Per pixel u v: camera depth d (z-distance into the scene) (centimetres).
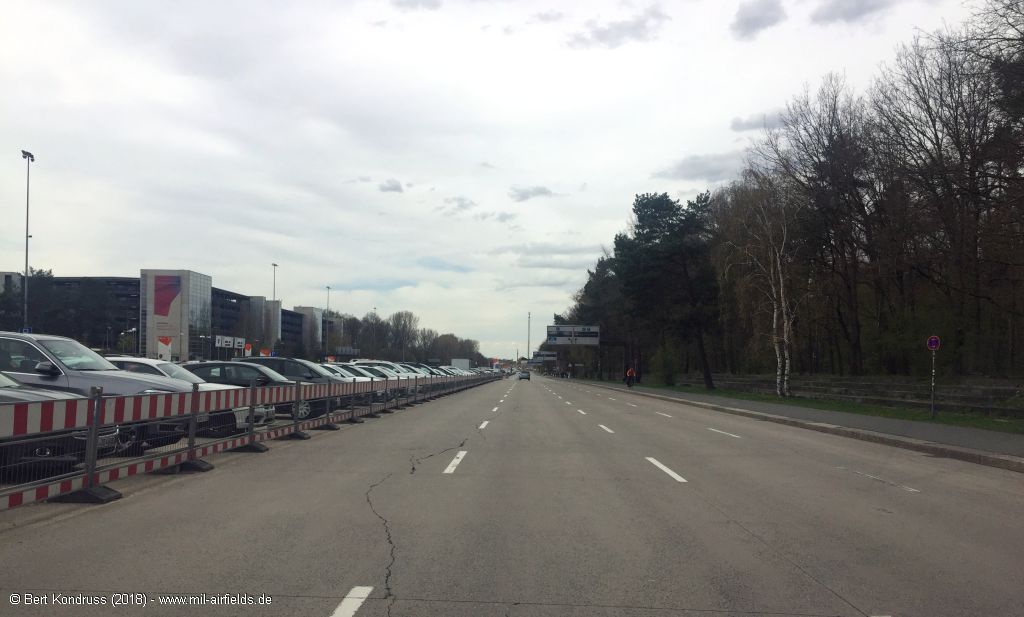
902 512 891
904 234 3709
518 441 1669
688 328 5631
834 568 636
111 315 7844
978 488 1091
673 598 551
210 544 693
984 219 3075
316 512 848
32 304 6519
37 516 812
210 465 1187
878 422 2183
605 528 781
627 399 4169
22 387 1059
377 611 514
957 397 2709
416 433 1836
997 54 2250
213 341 10319
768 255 4156
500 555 667
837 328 5216
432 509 872
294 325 14475
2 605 518
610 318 8975
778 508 905
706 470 1234
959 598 557
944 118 3419
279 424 1623
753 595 560
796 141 4294
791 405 3141
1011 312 3359
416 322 17450
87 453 902
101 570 604
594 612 519
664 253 5559
